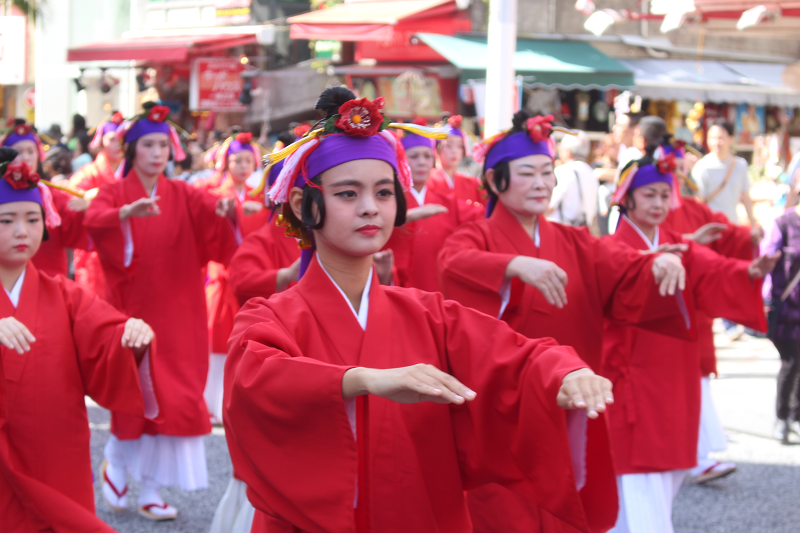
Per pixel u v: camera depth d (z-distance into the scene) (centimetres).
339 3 1536
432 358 231
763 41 1455
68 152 949
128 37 1653
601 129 1330
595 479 212
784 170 1395
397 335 232
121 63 1698
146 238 505
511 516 322
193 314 513
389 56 1382
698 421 434
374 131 220
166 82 1592
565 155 801
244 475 216
